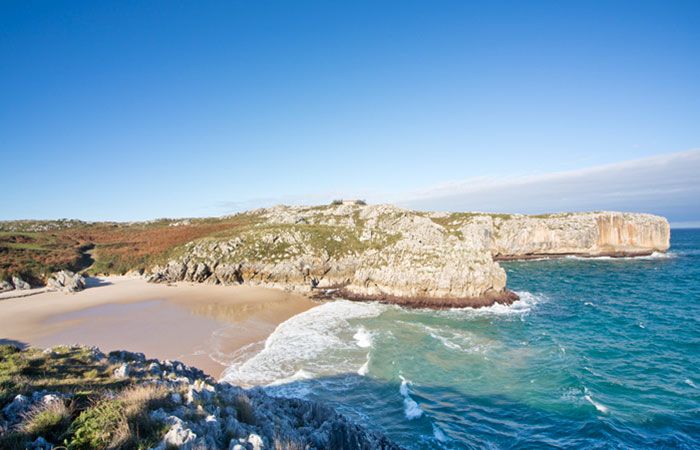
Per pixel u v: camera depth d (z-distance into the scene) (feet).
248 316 128.36
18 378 33.55
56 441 24.17
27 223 368.68
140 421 26.94
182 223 389.19
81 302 147.13
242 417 34.91
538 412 66.13
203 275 190.60
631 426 61.11
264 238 209.05
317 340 102.47
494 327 117.50
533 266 266.77
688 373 80.64
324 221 343.26
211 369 83.10
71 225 373.61
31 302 147.13
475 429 61.16
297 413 45.16
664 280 201.98
